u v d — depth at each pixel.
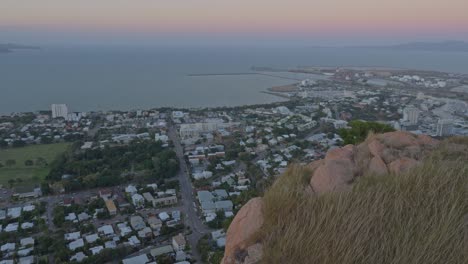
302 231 3.44
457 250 3.09
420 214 3.47
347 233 3.33
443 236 3.18
